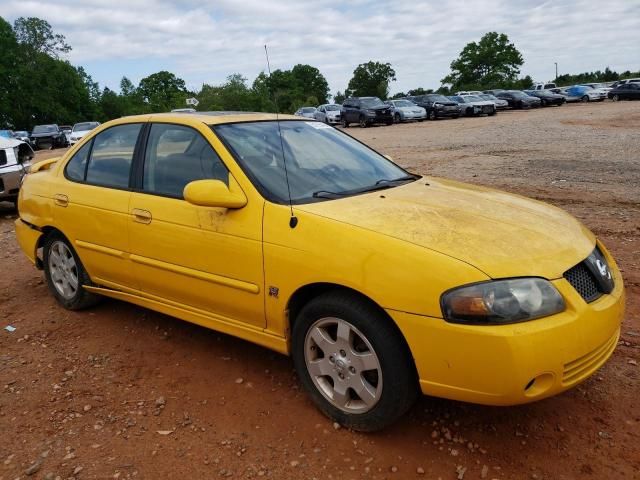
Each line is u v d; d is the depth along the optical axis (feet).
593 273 9.59
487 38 308.19
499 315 8.29
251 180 11.12
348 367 9.81
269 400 11.16
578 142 53.11
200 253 11.59
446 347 8.52
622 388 11.06
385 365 9.21
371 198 11.11
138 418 10.71
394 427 10.16
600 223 22.50
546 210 11.39
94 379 12.21
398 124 109.50
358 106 106.52
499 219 10.14
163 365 12.74
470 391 8.55
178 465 9.36
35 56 235.61
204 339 13.96
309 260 9.82
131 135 13.83
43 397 11.54
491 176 35.35
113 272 13.88
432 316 8.57
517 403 8.46
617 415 10.25
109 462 9.46
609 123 74.49
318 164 12.55
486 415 10.43
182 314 12.68
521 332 8.21
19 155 29.22
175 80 347.97
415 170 40.22
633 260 17.99
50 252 16.06
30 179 16.57
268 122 13.46
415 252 8.88
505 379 8.25
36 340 14.24
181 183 12.32
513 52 307.78
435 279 8.60
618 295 9.77
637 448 9.36
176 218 11.99
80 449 9.83
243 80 134.92
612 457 9.19
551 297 8.63
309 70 322.14
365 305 9.41
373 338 9.25
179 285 12.28
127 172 13.56
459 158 46.44
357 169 13.00
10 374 12.53
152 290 13.14
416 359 8.85
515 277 8.58
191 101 190.19
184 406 11.08
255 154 11.94
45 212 15.47
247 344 13.61
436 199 11.21
